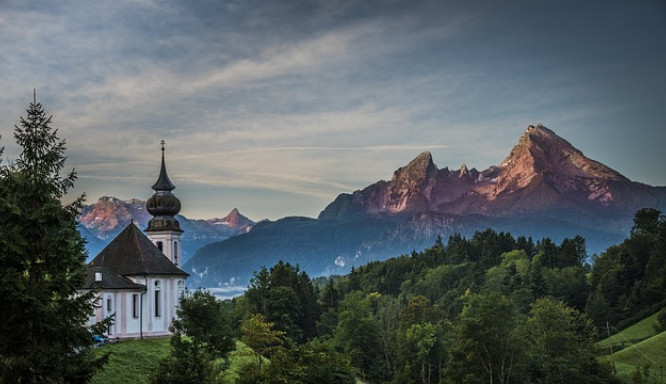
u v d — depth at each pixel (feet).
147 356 315.58
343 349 532.32
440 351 483.92
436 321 626.64
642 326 629.10
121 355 309.42
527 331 439.63
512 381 402.52
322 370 263.29
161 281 388.57
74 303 165.37
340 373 267.59
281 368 253.24
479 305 433.89
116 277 371.35
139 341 348.18
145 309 378.53
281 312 513.45
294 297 526.98
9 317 155.53
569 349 439.22
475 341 393.29
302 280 610.24
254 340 349.82
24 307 155.12
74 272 168.14
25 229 163.84
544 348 440.45
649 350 522.06
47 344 159.43
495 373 397.60
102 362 171.83
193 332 282.15
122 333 365.20
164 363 224.33
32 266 161.58
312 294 608.19
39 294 158.61
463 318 415.03
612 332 645.51
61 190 177.06
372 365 507.71
